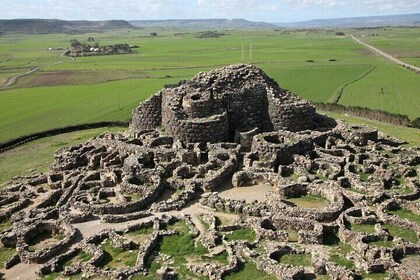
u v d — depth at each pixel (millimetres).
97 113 120812
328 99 133875
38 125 108438
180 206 50375
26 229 45062
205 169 58094
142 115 77812
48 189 59031
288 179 55250
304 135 66500
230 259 37812
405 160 60844
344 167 57500
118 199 53219
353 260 37094
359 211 46062
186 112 69688
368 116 105312
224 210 49188
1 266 40531
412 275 33875
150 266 38250
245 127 73188
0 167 72625
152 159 63438
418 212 46469
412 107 119000
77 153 67438
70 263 39750
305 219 43500
